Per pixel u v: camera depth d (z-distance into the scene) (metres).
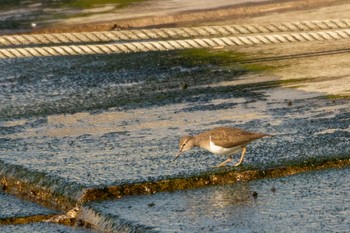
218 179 13.11
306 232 10.89
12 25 29.19
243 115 16.52
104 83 20.70
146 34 16.12
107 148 15.08
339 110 16.25
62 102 19.14
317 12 26.72
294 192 12.40
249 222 11.34
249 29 16.14
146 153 14.55
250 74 20.12
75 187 13.02
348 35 16.06
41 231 12.24
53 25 28.52
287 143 14.41
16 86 21.12
